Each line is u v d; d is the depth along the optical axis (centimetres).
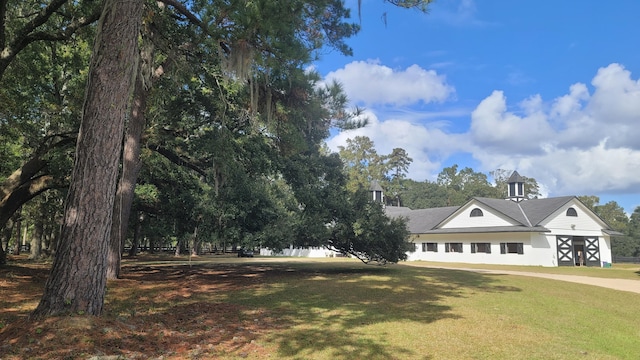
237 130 1684
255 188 1773
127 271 1836
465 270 2419
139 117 1380
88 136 665
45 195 2578
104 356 516
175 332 678
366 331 736
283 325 771
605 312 1064
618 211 7512
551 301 1190
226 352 586
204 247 6962
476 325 820
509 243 3359
